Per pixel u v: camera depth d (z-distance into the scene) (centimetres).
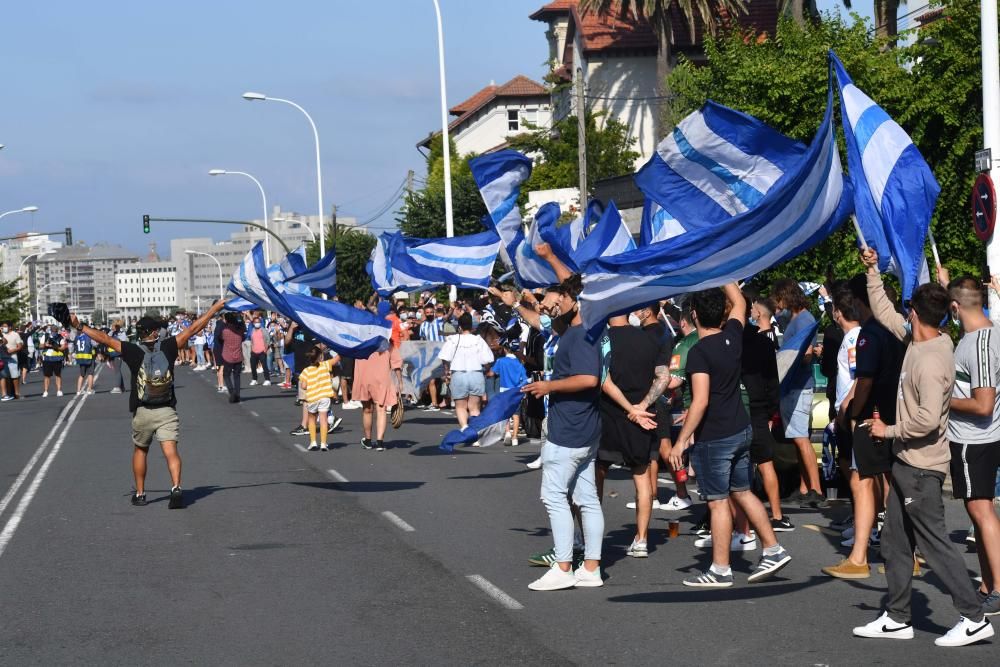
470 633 727
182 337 1283
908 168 975
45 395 3488
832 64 994
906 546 695
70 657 693
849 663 647
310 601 821
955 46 1995
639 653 674
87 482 1498
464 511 1206
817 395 1245
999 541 726
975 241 1967
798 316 1111
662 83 4775
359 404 2628
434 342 2406
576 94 3722
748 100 2198
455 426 2148
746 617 755
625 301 855
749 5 5541
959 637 676
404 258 1845
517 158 1359
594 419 847
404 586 864
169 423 1260
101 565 966
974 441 721
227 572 927
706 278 872
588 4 4975
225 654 691
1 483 1523
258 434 2088
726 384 829
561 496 846
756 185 966
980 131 1936
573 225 1468
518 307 1083
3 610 816
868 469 838
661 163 971
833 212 917
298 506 1256
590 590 843
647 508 960
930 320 688
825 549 970
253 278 1302
